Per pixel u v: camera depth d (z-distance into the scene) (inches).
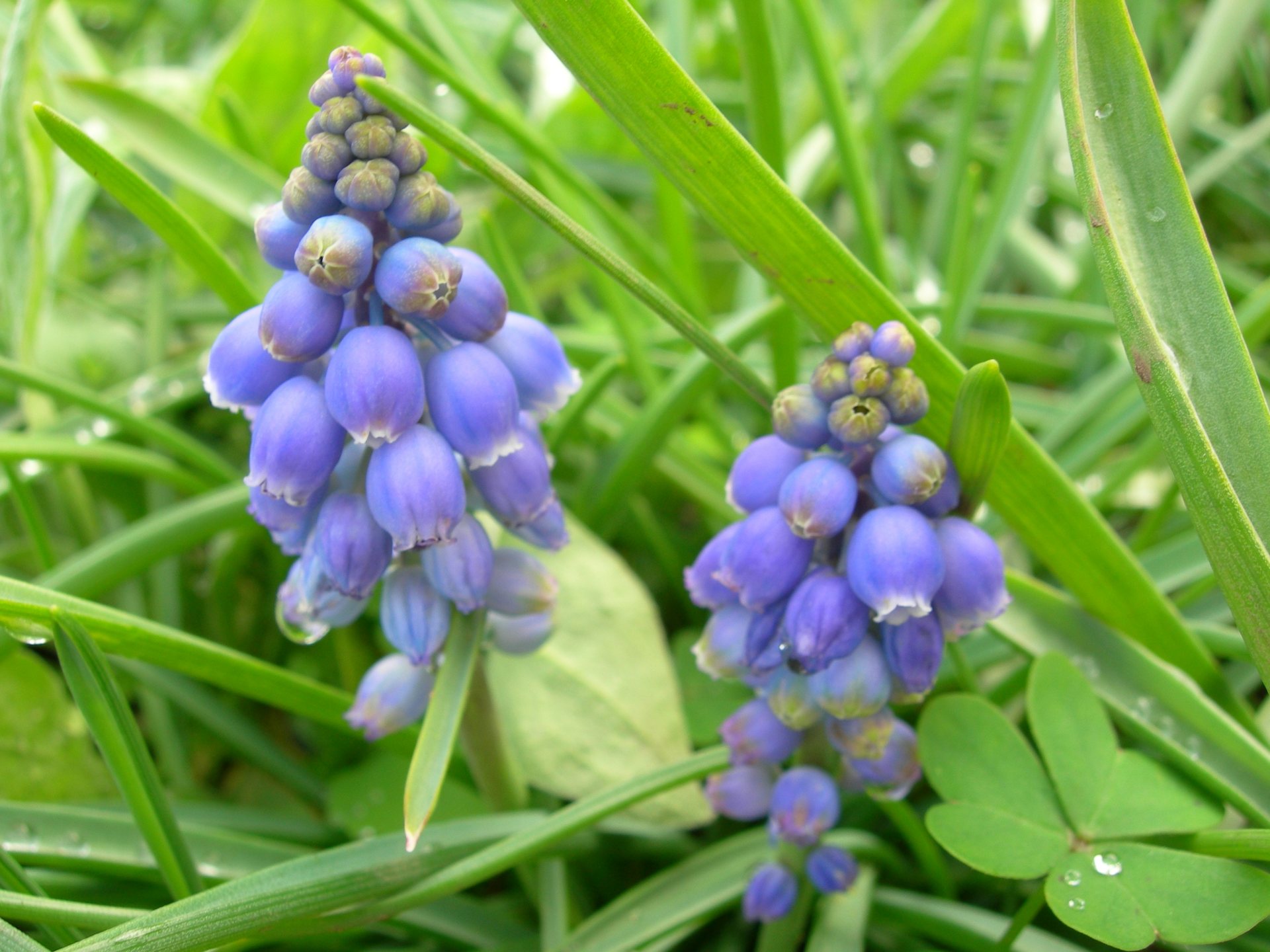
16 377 6.7
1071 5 4.4
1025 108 8.2
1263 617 4.6
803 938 6.0
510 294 7.0
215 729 6.7
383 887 4.9
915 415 4.4
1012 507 5.6
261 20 8.8
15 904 4.5
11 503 8.6
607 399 8.1
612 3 4.5
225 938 4.5
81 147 5.1
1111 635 5.8
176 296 9.7
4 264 7.0
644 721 6.2
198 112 9.3
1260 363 8.3
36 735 6.6
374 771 6.7
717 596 4.9
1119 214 4.7
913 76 10.7
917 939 6.0
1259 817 5.1
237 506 6.7
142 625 5.0
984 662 6.4
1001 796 5.1
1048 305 8.6
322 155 4.3
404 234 4.5
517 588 5.0
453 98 11.2
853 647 4.4
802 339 9.1
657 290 4.8
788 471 4.6
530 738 6.1
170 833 5.1
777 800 5.0
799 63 11.5
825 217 11.4
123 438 8.2
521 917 6.3
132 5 13.5
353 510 4.5
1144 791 5.1
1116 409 7.8
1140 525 7.9
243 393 4.5
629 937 5.4
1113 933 4.5
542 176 8.2
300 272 4.4
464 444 4.4
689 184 4.9
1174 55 11.4
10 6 11.0
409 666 5.2
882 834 6.4
